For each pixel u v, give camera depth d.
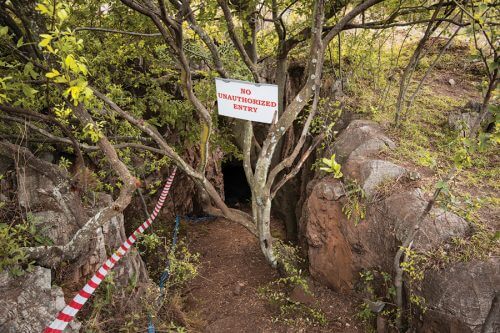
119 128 5.43
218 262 6.30
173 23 3.37
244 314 4.76
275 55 6.24
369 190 4.33
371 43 6.05
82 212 4.11
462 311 3.27
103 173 5.17
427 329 3.54
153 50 6.05
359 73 6.67
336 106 5.90
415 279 3.59
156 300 4.47
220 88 4.25
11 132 4.27
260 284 5.44
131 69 5.90
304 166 6.50
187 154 7.99
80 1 4.67
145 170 6.41
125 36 5.18
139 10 3.35
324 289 4.82
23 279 3.12
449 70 7.18
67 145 4.94
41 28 3.50
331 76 6.57
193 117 6.84
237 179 12.39
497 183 4.41
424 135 5.34
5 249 3.10
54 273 3.56
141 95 6.84
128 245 3.72
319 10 3.95
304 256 5.68
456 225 3.70
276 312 4.72
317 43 4.12
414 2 5.27
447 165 4.66
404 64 7.20
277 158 7.18
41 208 3.77
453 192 4.14
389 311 3.99
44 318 2.98
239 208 10.59
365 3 4.00
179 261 5.21
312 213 4.90
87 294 2.92
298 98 4.38
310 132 6.32
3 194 3.69
